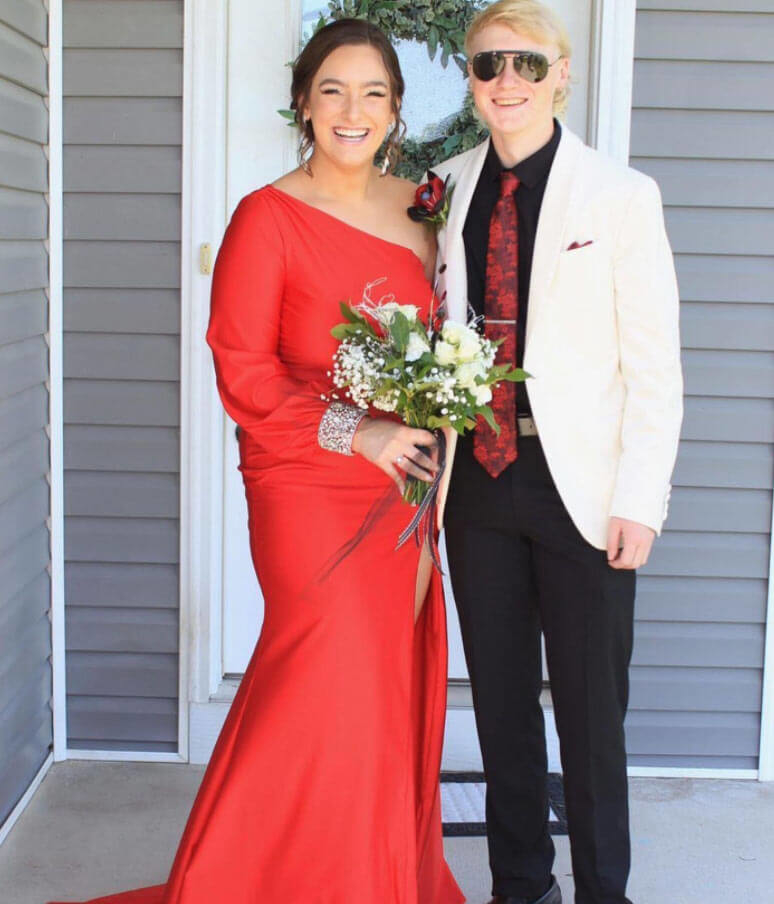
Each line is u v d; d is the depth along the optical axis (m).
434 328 2.40
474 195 2.51
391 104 2.48
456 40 3.40
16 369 3.11
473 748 3.55
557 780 3.46
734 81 3.27
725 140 3.30
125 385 3.41
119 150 3.33
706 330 3.36
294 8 3.39
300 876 2.42
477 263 2.48
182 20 3.27
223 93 3.39
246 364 2.38
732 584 3.46
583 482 2.43
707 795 3.42
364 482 2.44
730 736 3.52
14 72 3.01
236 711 2.51
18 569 3.16
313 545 2.41
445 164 2.63
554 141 2.43
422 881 2.68
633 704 3.50
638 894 2.89
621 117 3.28
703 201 3.31
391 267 2.47
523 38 2.35
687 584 3.46
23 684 3.23
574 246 2.36
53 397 3.39
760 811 3.33
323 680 2.40
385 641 2.45
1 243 2.96
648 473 2.38
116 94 3.30
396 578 2.48
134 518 3.45
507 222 2.43
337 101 2.40
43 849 3.03
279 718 2.42
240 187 3.46
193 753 3.53
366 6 3.38
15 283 3.06
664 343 2.37
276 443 2.37
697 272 3.34
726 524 3.43
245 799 2.44
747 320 3.36
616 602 2.48
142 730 3.53
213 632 3.54
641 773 3.53
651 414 2.38
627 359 2.40
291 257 2.42
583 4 3.37
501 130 2.39
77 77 3.29
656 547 3.44
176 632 3.49
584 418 2.42
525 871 2.70
